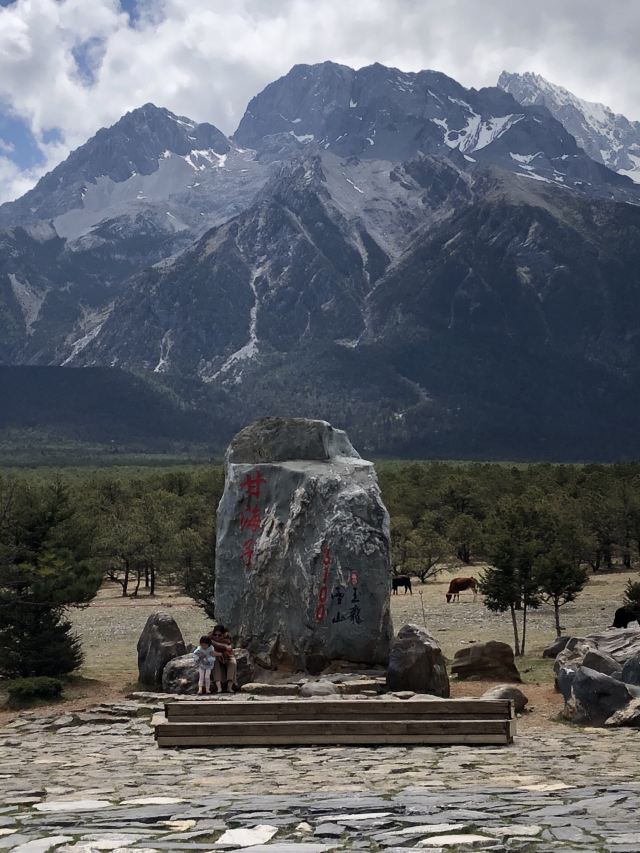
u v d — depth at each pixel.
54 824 11.65
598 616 65.06
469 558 115.94
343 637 32.28
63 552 38.66
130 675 39.41
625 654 33.03
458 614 69.06
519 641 53.56
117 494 131.25
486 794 13.26
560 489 122.88
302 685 29.73
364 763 17.83
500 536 50.69
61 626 38.31
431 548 98.00
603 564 106.88
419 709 21.38
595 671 26.27
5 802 13.79
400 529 100.56
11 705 32.31
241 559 34.84
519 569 48.97
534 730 24.42
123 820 11.67
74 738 24.80
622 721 24.67
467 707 21.25
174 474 139.62
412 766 17.25
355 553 32.59
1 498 39.50
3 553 37.25
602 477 129.75
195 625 65.00
